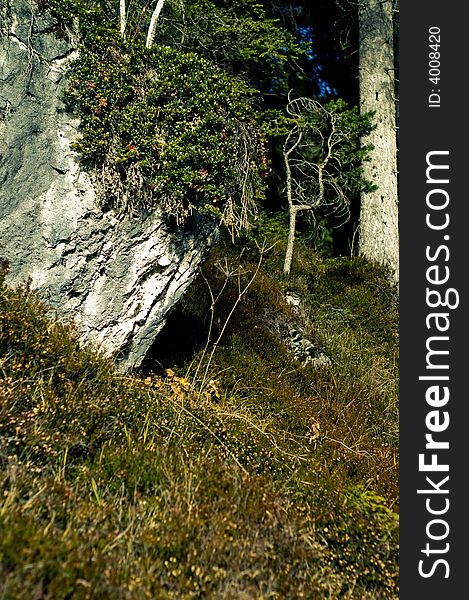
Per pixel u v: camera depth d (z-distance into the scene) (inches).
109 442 154.6
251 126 206.1
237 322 275.3
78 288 190.4
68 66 189.2
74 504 127.3
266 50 376.2
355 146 476.7
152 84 189.2
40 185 186.2
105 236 190.2
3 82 181.8
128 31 235.1
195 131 187.8
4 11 181.9
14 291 181.6
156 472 148.4
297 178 496.4
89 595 101.0
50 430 145.5
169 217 196.7
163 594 109.7
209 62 202.1
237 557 123.6
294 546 132.7
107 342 197.0
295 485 170.4
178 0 321.1
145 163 185.3
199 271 215.3
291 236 398.9
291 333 309.9
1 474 126.3
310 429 220.7
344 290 392.8
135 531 127.2
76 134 188.7
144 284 200.1
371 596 138.6
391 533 158.6
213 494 144.3
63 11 188.4
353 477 199.2
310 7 569.3
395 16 538.9
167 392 196.4
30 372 158.1
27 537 106.7
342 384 282.8
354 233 477.7
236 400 221.6
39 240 185.8
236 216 205.0
